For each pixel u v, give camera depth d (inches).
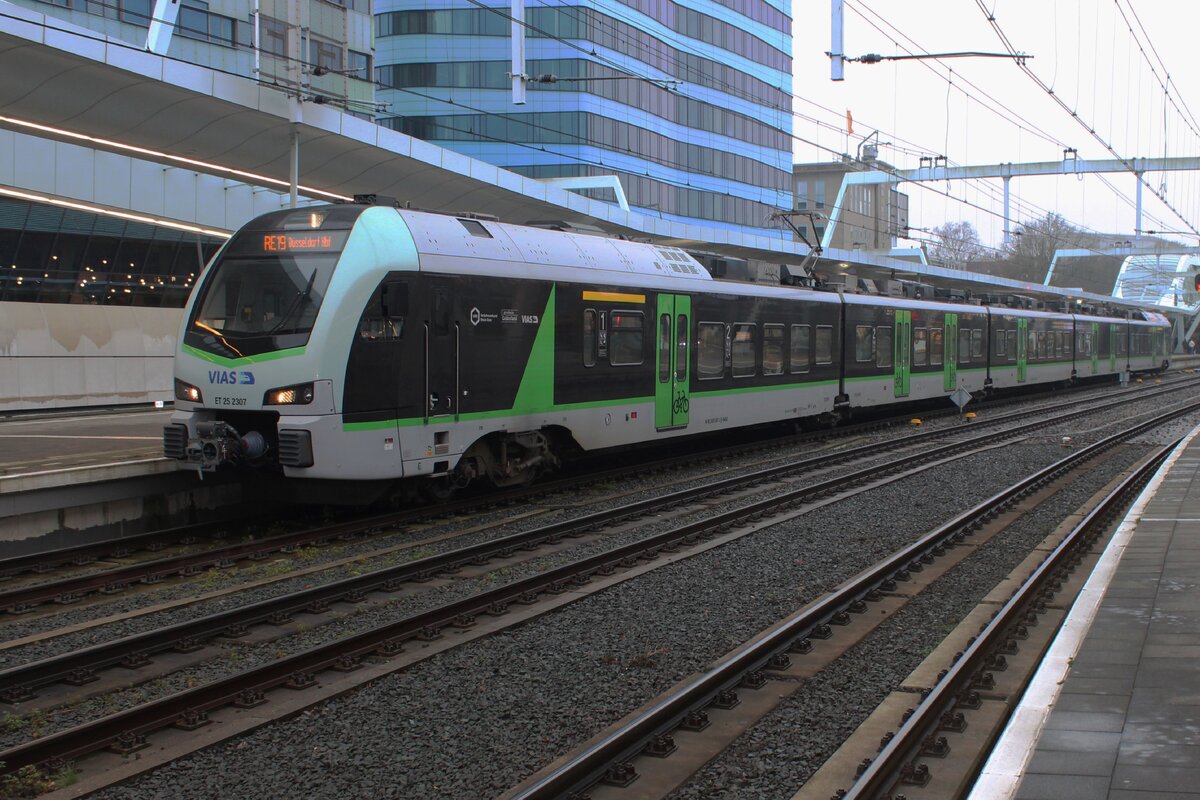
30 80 618.8
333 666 274.1
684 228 1223.5
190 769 213.6
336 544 439.5
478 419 503.8
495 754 222.2
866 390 930.1
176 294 1178.0
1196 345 3900.1
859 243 3203.7
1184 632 263.4
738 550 431.2
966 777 200.8
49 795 198.8
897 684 265.9
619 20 2053.4
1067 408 1274.6
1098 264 3882.9
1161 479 577.6
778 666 276.4
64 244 1043.9
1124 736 192.5
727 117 2348.7
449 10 2073.1
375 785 207.2
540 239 560.1
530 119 2048.5
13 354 939.3
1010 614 314.2
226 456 447.5
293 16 724.0
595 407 584.1
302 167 828.6
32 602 338.6
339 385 438.9
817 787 200.4
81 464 484.7
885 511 528.7
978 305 1229.1
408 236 471.5
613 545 440.1
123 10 1222.9
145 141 745.0
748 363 738.8
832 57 611.5
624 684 267.6
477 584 369.4
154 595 355.6
